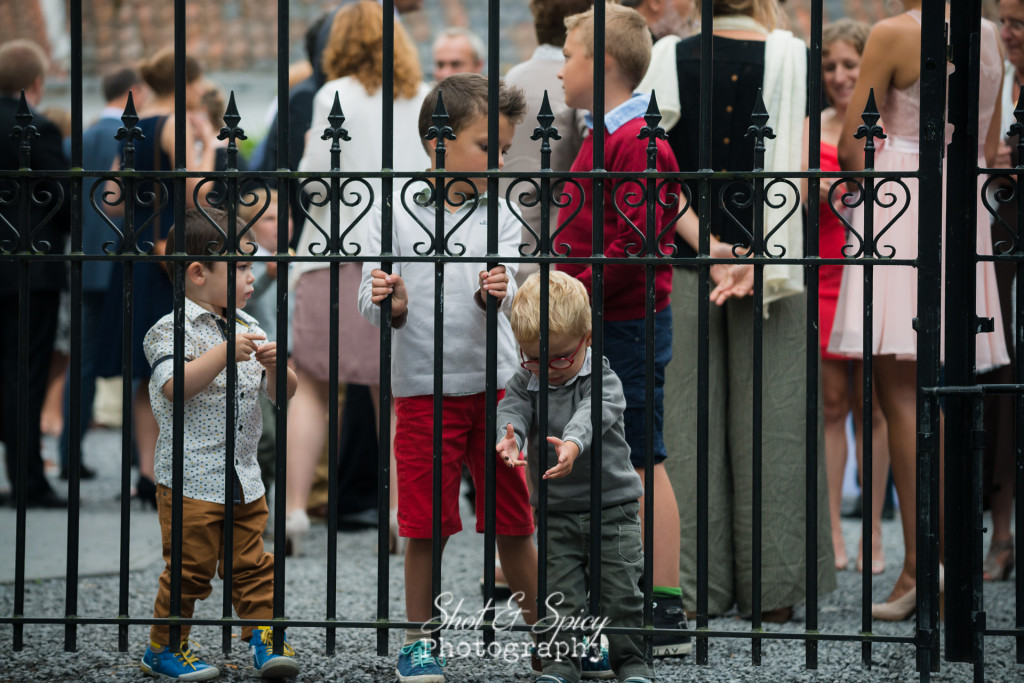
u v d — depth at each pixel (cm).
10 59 1492
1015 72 1162
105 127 1642
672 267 956
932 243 707
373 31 1220
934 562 716
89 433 2291
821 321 1195
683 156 996
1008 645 880
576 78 885
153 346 808
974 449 738
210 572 806
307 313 1232
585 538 760
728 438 994
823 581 991
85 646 867
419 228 792
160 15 3634
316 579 1112
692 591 980
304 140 1466
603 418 735
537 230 1010
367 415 1406
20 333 732
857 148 994
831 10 3284
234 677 790
